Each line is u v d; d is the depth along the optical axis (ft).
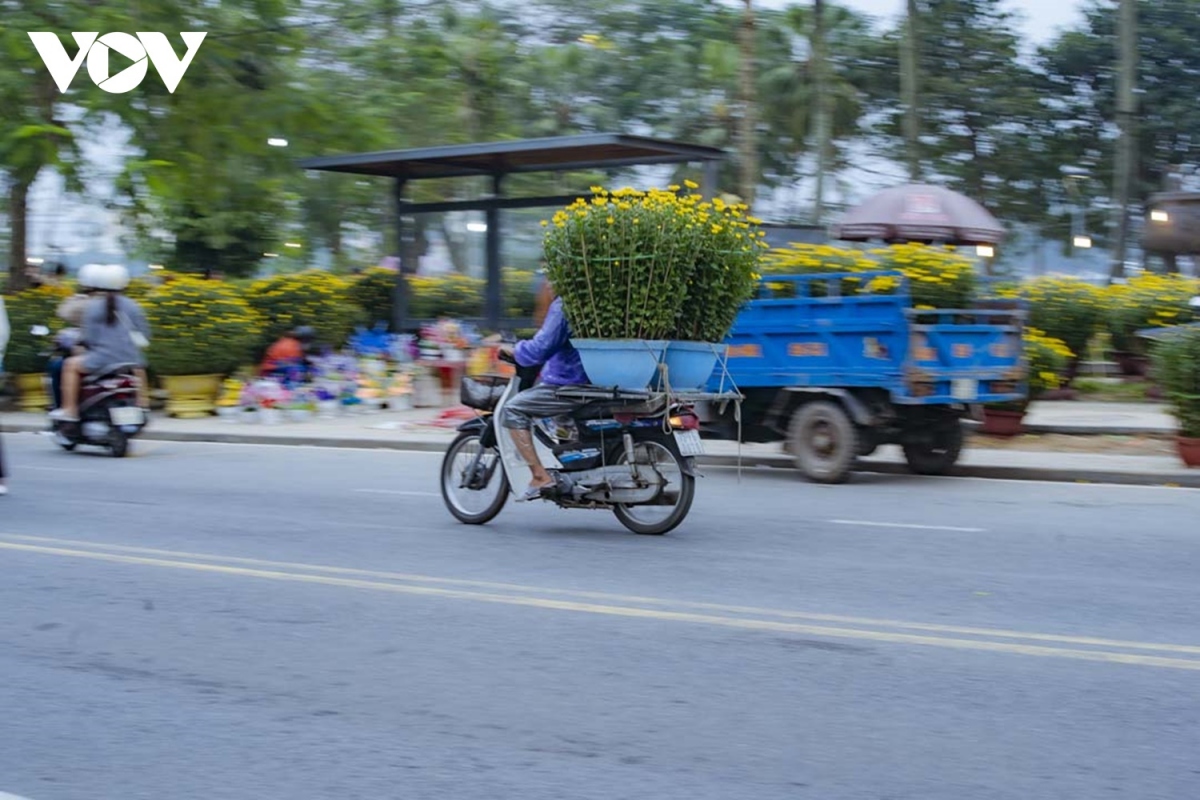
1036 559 30.12
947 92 139.85
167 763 16.92
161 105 73.72
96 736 17.99
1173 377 44.96
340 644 22.53
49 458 52.90
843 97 137.59
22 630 23.70
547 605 25.26
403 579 27.84
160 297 66.90
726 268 32.71
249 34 75.51
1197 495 41.11
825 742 17.38
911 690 19.61
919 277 43.60
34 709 19.21
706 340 33.27
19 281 78.43
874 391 42.86
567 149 62.85
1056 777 16.07
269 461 51.85
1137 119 135.85
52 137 70.69
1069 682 19.98
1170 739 17.42
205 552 31.14
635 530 33.58
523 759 16.85
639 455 32.94
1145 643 22.26
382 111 89.25
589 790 15.79
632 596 26.05
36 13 69.00
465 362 69.62
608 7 122.52
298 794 15.78
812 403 43.80
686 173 80.28
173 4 71.92
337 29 94.02
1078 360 66.69
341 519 36.32
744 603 25.39
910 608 24.94
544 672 20.72
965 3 141.18
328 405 66.64
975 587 26.91
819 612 24.62
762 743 17.35
